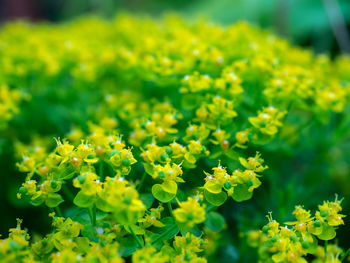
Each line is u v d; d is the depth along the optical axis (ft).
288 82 0.96
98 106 1.23
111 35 1.50
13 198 1.10
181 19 1.41
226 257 1.01
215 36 1.17
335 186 1.26
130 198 0.67
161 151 0.77
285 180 1.13
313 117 1.04
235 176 0.75
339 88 1.06
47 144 1.16
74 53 1.26
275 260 0.73
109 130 1.00
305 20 1.98
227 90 0.92
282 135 1.13
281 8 1.88
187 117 0.97
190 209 0.70
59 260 0.68
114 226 0.76
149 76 1.04
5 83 1.16
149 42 1.11
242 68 1.00
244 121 0.97
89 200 0.71
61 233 0.74
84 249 0.73
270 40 1.25
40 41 1.34
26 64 1.22
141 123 0.89
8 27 1.49
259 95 1.01
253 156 0.96
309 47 2.06
